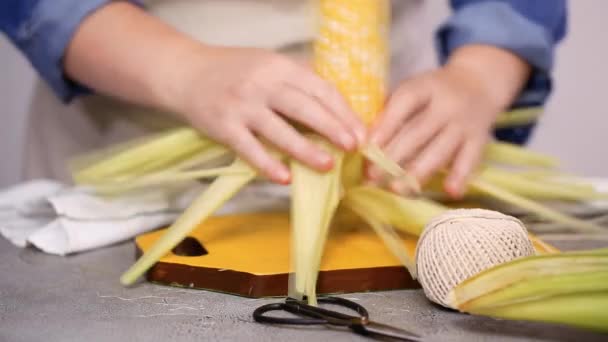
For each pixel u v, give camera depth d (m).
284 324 0.60
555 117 1.78
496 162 0.93
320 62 0.78
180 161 0.83
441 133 0.83
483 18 0.95
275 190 1.00
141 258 0.70
